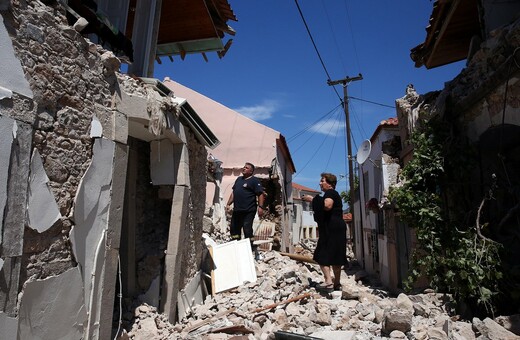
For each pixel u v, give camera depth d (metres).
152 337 4.75
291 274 6.75
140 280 5.59
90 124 3.92
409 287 5.64
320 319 4.77
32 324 3.10
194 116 6.18
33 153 3.17
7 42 2.93
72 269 3.59
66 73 3.60
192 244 6.46
